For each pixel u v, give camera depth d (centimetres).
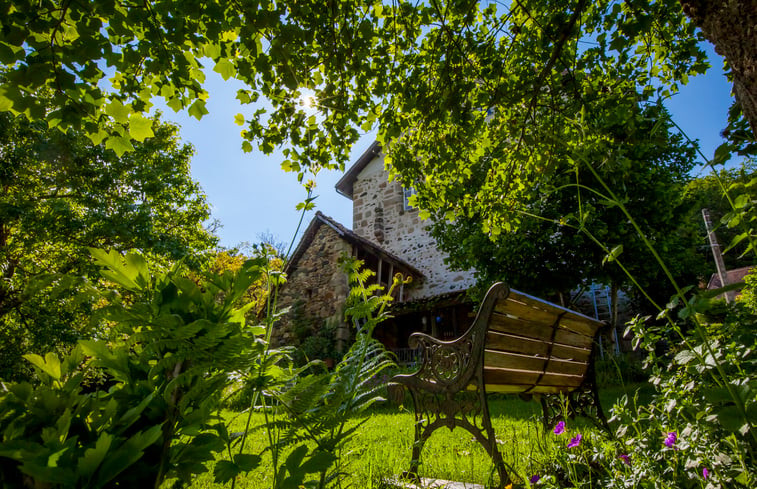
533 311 233
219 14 204
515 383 236
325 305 1125
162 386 83
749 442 128
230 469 82
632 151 716
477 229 870
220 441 84
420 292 1281
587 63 294
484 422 194
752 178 106
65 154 773
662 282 940
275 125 296
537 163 322
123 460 64
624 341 1087
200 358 81
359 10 274
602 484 174
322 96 279
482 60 295
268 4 217
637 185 746
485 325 202
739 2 108
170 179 948
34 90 188
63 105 193
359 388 134
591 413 296
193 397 82
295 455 90
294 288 1220
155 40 210
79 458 60
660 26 281
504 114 341
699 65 287
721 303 157
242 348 81
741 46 109
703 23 120
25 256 779
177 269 93
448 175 372
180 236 961
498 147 359
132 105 229
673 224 793
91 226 762
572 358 291
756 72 106
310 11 244
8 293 682
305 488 103
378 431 383
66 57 184
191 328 74
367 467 232
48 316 646
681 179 916
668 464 152
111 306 78
